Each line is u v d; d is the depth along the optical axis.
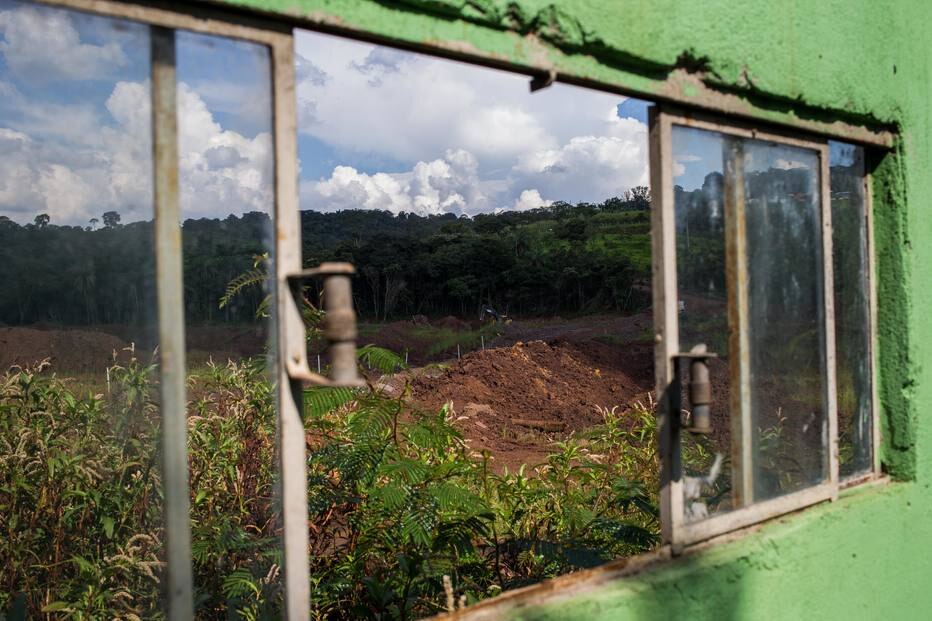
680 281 2.19
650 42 2.06
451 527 3.13
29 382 2.48
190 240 2.53
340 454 3.35
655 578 2.04
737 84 2.30
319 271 1.49
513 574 3.67
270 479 3.31
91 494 2.55
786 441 2.53
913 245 2.92
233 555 3.11
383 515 3.26
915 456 2.89
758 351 2.44
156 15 1.39
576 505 3.89
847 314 2.88
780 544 2.35
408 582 2.96
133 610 2.47
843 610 2.56
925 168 2.99
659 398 2.15
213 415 3.38
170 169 1.44
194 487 3.16
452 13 1.71
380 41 1.64
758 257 2.46
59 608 2.33
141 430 2.65
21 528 2.53
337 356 1.49
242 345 3.31
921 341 2.92
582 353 14.47
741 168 2.42
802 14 2.50
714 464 2.34
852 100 2.68
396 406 3.36
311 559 3.37
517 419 10.60
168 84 1.44
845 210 2.88
